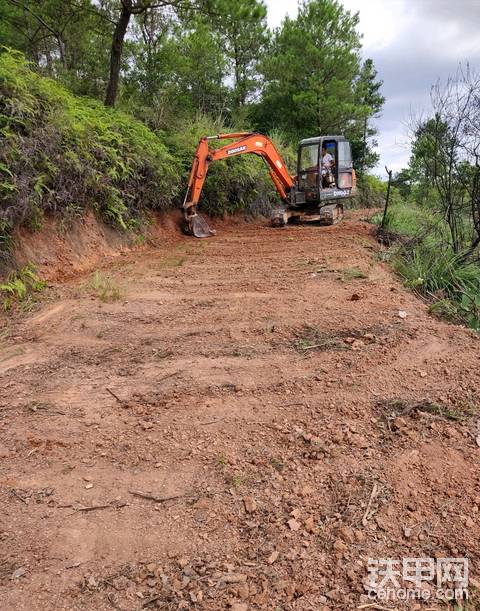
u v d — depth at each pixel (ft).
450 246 22.48
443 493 7.99
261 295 17.24
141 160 27.35
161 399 10.66
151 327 14.52
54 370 12.09
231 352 12.71
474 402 10.39
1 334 14.29
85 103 29.43
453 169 21.81
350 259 22.18
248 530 7.26
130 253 24.86
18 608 5.98
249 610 6.04
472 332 13.98
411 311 15.37
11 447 9.12
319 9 66.13
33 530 7.19
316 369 11.69
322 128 70.03
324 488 8.08
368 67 79.25
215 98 55.06
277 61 63.10
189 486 8.11
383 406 10.24
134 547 6.93
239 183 39.42
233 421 9.80
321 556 6.82
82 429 9.66
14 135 18.44
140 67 41.83
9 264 17.67
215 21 32.45
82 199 22.49
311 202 36.81
